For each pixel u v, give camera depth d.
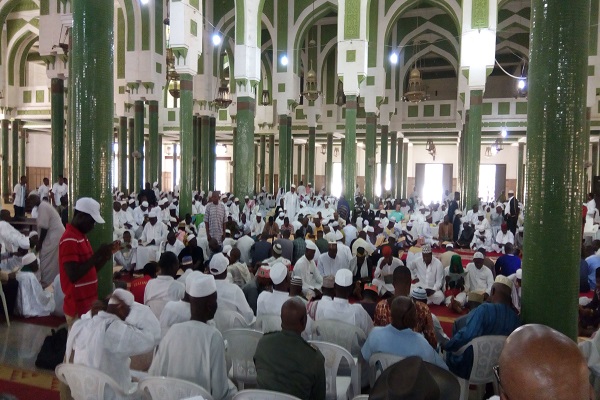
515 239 10.87
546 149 2.80
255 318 3.79
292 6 15.56
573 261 2.83
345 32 12.36
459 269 6.29
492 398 1.38
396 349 2.79
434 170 28.66
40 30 12.02
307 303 4.00
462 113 16.45
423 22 19.09
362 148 30.94
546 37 2.78
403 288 3.68
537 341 0.97
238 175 12.84
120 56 17.83
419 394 1.57
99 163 4.17
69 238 3.27
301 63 21.81
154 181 15.45
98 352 2.44
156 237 8.38
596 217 11.91
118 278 7.39
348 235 8.72
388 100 19.12
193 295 2.54
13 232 6.61
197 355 2.44
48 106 21.20
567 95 2.75
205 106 18.28
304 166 29.64
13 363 3.98
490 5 11.75
